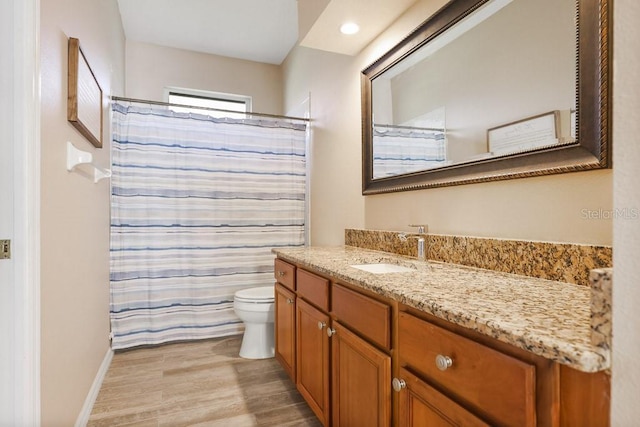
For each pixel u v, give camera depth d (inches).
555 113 43.6
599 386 21.1
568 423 22.7
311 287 65.3
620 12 20.3
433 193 65.7
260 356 97.9
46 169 46.9
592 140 39.3
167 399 75.3
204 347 106.3
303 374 69.3
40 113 44.0
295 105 137.6
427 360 34.9
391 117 76.7
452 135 60.5
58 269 52.1
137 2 110.7
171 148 108.8
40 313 44.1
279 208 122.1
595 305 21.4
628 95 19.7
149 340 105.9
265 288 109.1
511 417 25.5
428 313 35.4
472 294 36.6
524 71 47.8
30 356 41.8
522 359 25.2
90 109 70.0
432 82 65.1
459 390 30.6
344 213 98.6
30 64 42.2
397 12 72.6
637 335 19.0
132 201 103.7
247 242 117.9
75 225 61.8
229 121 116.3
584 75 40.0
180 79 140.6
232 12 116.5
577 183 41.8
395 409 40.8
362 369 47.3
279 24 123.9
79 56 60.0
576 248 40.9
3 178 41.1
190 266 111.0
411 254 69.8
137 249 104.4
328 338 58.0
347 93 96.4
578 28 40.6
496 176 51.3
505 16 50.8
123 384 82.1
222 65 147.4
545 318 27.8
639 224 19.0
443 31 62.0
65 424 55.1
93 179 76.9
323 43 85.4
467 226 58.0
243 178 117.6
